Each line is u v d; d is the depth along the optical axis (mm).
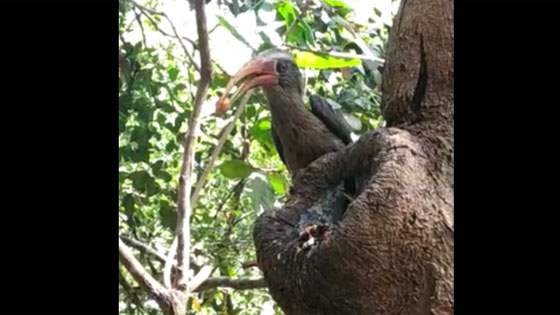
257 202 4305
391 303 1683
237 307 6625
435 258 1679
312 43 4547
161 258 4949
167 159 5645
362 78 4965
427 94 1916
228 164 4379
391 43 2025
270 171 4664
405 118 1937
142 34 5031
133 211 5383
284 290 1831
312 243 1802
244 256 5812
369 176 1874
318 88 5188
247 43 4227
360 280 1670
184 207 3707
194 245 5770
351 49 4820
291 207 2006
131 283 5602
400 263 1672
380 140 1846
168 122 5504
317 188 2039
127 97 5109
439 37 1923
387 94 2010
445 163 1799
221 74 5074
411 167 1747
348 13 4918
